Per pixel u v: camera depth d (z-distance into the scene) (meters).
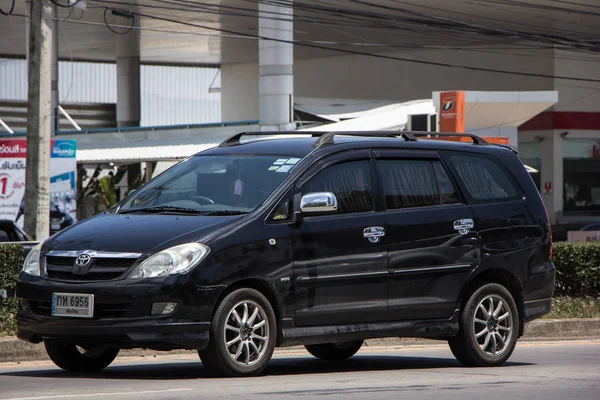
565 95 147.75
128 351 31.95
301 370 27.72
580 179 149.62
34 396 20.62
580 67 147.50
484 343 28.08
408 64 160.25
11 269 36.84
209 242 23.08
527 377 25.52
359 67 166.50
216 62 188.12
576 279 46.53
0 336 32.72
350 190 25.89
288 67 101.19
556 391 22.77
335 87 170.00
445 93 90.19
